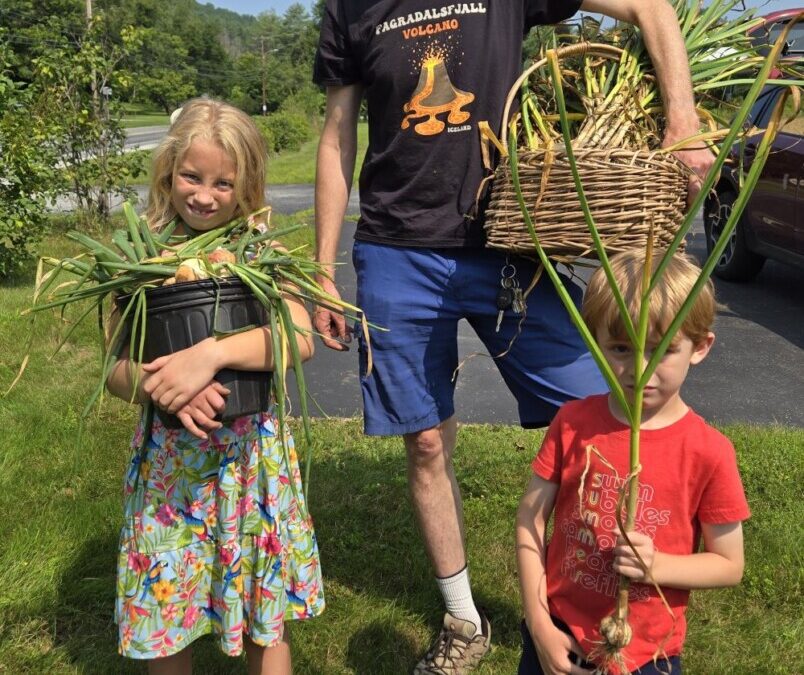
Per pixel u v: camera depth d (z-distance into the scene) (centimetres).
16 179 803
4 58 857
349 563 310
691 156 207
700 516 165
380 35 238
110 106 1148
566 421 178
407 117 235
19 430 418
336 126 263
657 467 165
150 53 8625
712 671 249
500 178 213
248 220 219
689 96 215
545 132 217
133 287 194
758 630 267
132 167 1177
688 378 520
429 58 231
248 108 8500
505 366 253
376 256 246
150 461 207
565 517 176
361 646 266
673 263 161
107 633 273
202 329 188
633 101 220
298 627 273
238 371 192
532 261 234
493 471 376
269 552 209
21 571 297
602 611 171
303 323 214
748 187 129
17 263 834
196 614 211
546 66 235
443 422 259
